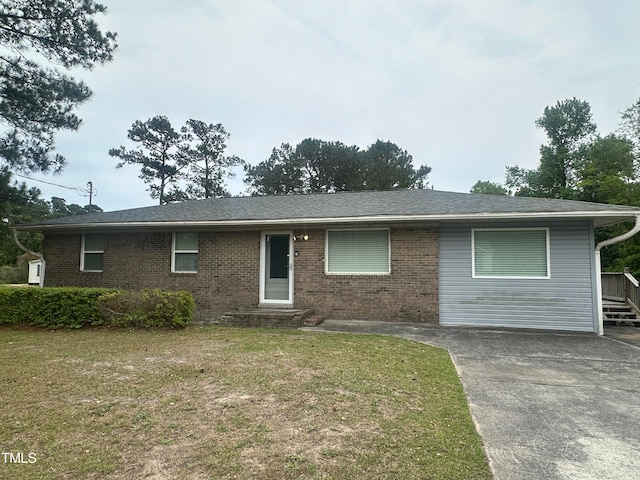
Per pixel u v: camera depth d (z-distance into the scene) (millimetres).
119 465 2699
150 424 3398
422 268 9742
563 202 9297
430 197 11672
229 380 4660
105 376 4875
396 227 9992
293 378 4758
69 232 12523
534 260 9125
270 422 3445
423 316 9641
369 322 9648
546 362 5875
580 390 4570
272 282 10883
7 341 7359
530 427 3494
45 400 4008
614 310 10211
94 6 12891
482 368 5520
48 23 12273
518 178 38406
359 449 2955
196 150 39688
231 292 11047
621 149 24750
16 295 9375
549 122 31922
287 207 11867
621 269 19781
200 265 11336
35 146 12812
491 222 9398
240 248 11102
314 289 10469
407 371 5191
